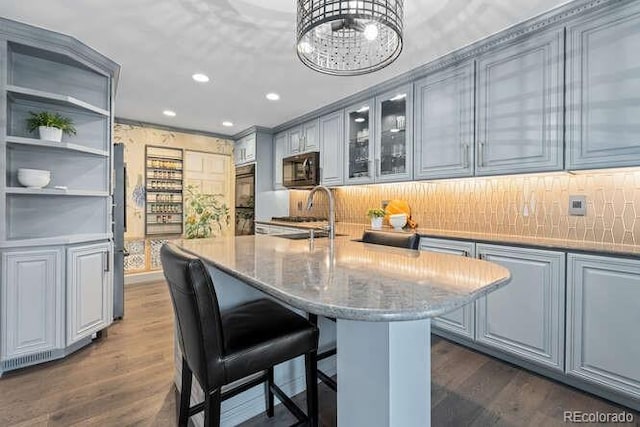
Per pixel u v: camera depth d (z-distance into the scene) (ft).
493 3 6.06
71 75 8.06
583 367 5.80
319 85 10.13
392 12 4.09
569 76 6.21
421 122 9.00
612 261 5.45
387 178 10.03
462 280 3.14
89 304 7.74
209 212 16.37
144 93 10.85
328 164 12.32
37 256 6.81
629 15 5.52
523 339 6.60
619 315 5.39
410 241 5.70
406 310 2.26
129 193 14.03
